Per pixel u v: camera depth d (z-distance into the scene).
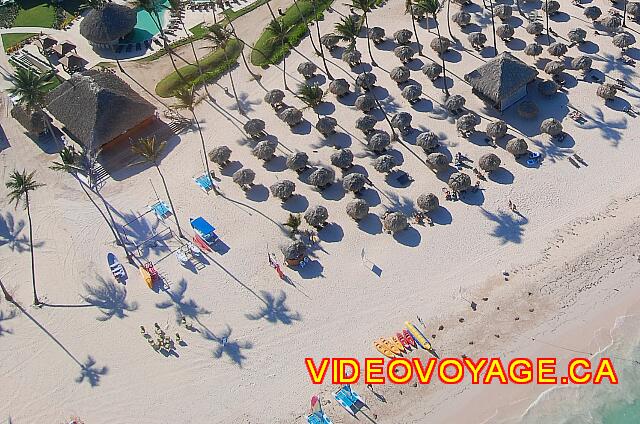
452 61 78.44
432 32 83.56
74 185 69.75
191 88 78.06
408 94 71.75
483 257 55.84
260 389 49.03
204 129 75.00
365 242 58.84
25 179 59.47
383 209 61.50
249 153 70.62
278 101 75.00
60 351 54.00
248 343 52.28
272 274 57.38
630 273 52.69
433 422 45.47
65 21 96.31
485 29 82.56
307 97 71.94
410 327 51.19
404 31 80.88
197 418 47.88
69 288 59.09
